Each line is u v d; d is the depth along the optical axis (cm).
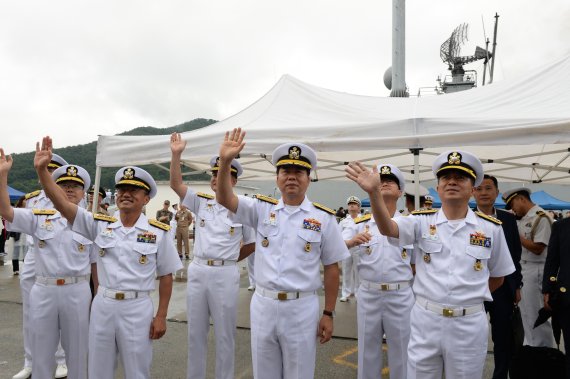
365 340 349
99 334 282
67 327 328
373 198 245
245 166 816
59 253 325
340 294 833
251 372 429
